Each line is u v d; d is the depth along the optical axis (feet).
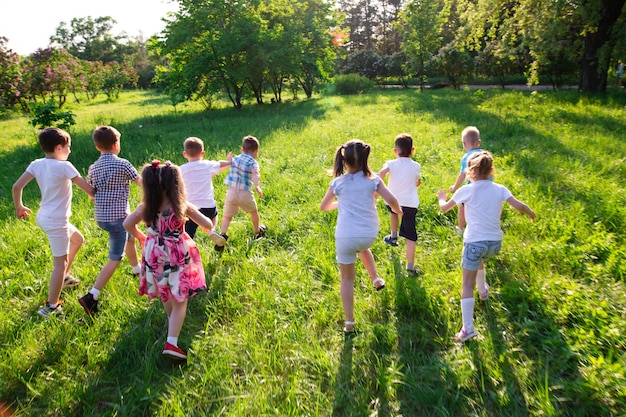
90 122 52.60
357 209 11.24
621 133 31.68
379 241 16.10
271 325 11.40
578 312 11.09
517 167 23.50
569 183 20.57
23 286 13.85
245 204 15.96
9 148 37.78
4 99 79.87
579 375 9.25
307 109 59.88
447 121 39.73
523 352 10.17
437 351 10.42
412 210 14.10
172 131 43.19
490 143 29.89
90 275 14.23
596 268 12.86
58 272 12.25
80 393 9.29
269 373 9.83
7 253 15.98
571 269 13.34
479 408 8.73
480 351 10.23
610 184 20.04
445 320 11.39
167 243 10.30
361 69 130.72
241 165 15.79
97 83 117.50
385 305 12.32
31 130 49.47
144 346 10.85
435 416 8.59
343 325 11.57
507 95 57.57
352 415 8.55
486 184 11.32
